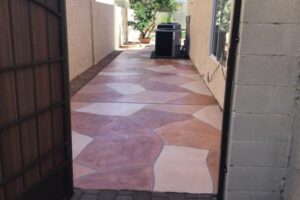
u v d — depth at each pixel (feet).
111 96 19.36
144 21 53.42
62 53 8.05
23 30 6.55
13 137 6.57
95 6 30.55
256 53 7.32
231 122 7.91
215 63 18.94
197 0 29.71
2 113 6.18
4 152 6.35
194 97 19.35
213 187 9.41
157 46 36.58
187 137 13.07
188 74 26.78
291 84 7.50
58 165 8.32
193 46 32.32
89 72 27.02
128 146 12.10
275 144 7.95
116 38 44.52
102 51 34.50
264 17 7.10
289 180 7.98
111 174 10.06
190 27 35.99
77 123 14.53
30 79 6.93
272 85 7.52
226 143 8.18
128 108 16.96
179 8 60.39
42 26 7.17
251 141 7.93
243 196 8.41
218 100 17.66
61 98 8.26
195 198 8.84
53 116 7.98
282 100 7.61
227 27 16.14
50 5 7.39
